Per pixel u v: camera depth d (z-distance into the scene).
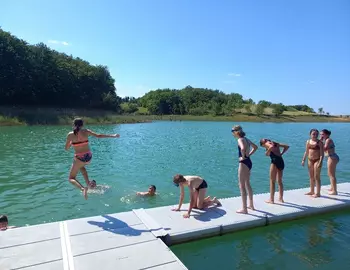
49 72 62.47
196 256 5.92
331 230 7.16
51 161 16.22
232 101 108.75
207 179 12.92
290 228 7.25
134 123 56.59
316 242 6.54
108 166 15.48
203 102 111.25
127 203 9.45
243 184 7.39
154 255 5.27
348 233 7.01
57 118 46.44
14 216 8.18
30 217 8.13
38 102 61.12
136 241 5.77
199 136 32.84
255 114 97.19
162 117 75.31
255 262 5.71
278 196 8.95
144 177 13.09
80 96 68.81
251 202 7.65
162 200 9.82
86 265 4.88
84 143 6.77
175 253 6.01
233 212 7.50
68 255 5.18
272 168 8.19
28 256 5.12
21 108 52.75
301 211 7.69
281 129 51.41
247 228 6.98
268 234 6.91
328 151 9.20
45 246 5.49
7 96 55.19
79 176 13.02
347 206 8.38
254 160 17.52
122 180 12.48
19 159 16.61
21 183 11.60
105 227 6.39
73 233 6.06
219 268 5.50
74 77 68.25
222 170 14.82
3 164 15.17
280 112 97.12
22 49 57.06
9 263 4.89
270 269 5.48
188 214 7.14
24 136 28.20
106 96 72.69
